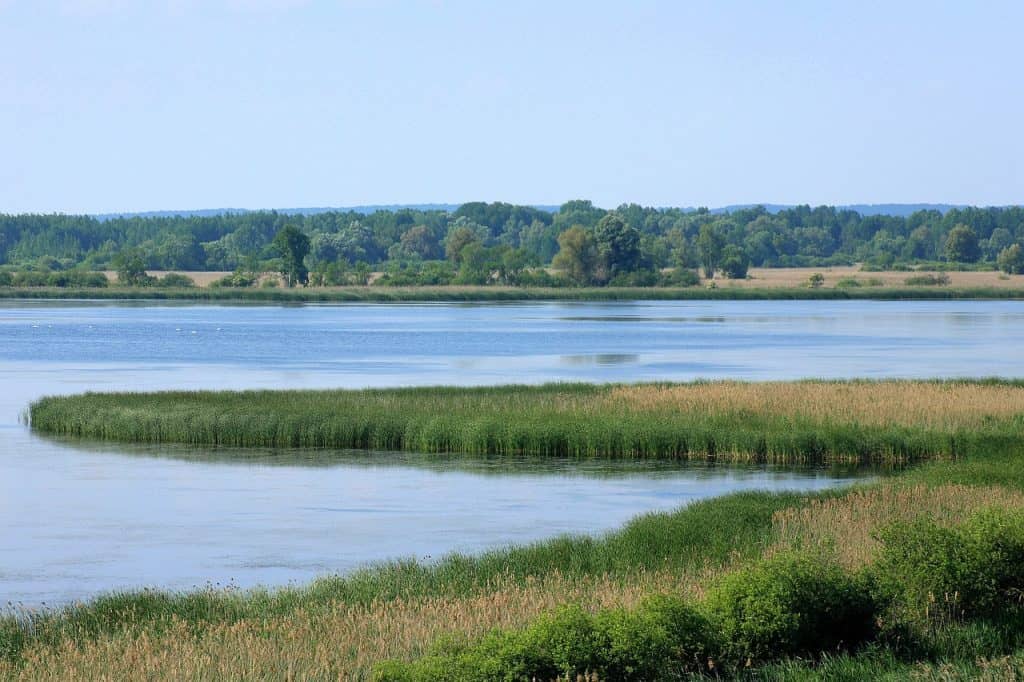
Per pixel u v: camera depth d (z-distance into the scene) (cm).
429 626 3500
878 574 3516
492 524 6344
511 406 9900
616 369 15562
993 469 6675
